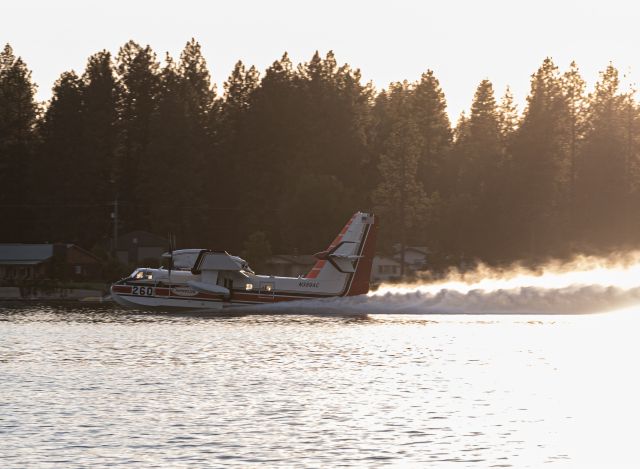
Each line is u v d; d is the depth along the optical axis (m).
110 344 105.62
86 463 51.03
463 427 61.47
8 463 50.91
